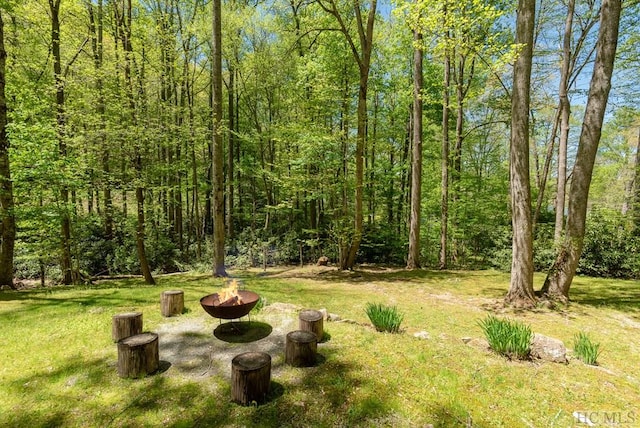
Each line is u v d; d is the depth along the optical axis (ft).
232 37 41.88
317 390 9.07
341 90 33.68
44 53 31.40
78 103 27.55
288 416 8.02
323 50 36.47
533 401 8.71
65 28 32.81
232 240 45.98
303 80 35.50
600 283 25.53
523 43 18.56
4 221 22.11
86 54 32.63
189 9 43.55
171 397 8.84
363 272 33.68
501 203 44.52
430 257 42.91
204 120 41.14
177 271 41.27
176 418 7.98
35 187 23.75
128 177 26.91
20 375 9.95
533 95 40.81
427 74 44.86
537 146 54.75
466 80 41.55
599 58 17.66
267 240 44.73
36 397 8.84
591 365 11.34
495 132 52.70
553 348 11.42
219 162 28.96
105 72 25.29
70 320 14.61
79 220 31.53
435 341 12.76
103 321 14.51
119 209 39.09
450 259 42.75
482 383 9.50
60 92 27.02
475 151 54.60
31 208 22.95
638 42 30.32
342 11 33.73
